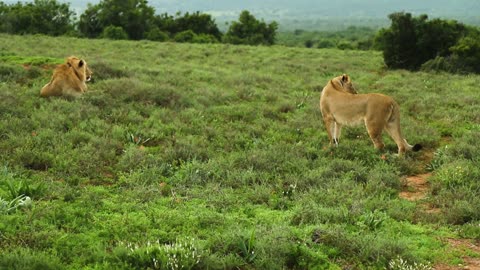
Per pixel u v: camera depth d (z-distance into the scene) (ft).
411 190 121.39
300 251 81.10
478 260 83.76
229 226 90.74
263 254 78.69
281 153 137.49
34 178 109.60
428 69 362.74
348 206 104.73
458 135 170.91
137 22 651.25
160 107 187.01
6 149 124.36
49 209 90.84
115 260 76.13
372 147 148.15
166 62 329.11
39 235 80.02
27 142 127.54
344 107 144.66
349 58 422.00
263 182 116.98
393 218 101.14
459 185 118.01
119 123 160.25
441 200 109.91
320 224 91.76
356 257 81.76
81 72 184.34
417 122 191.52
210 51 417.69
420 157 148.87
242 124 171.12
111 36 599.57
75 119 156.97
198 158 133.49
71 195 100.37
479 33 395.55
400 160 137.08
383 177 122.42
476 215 100.22
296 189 114.42
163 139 151.43
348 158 141.79
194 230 88.69
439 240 90.33
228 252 81.20
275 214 99.40
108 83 205.05
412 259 80.89
